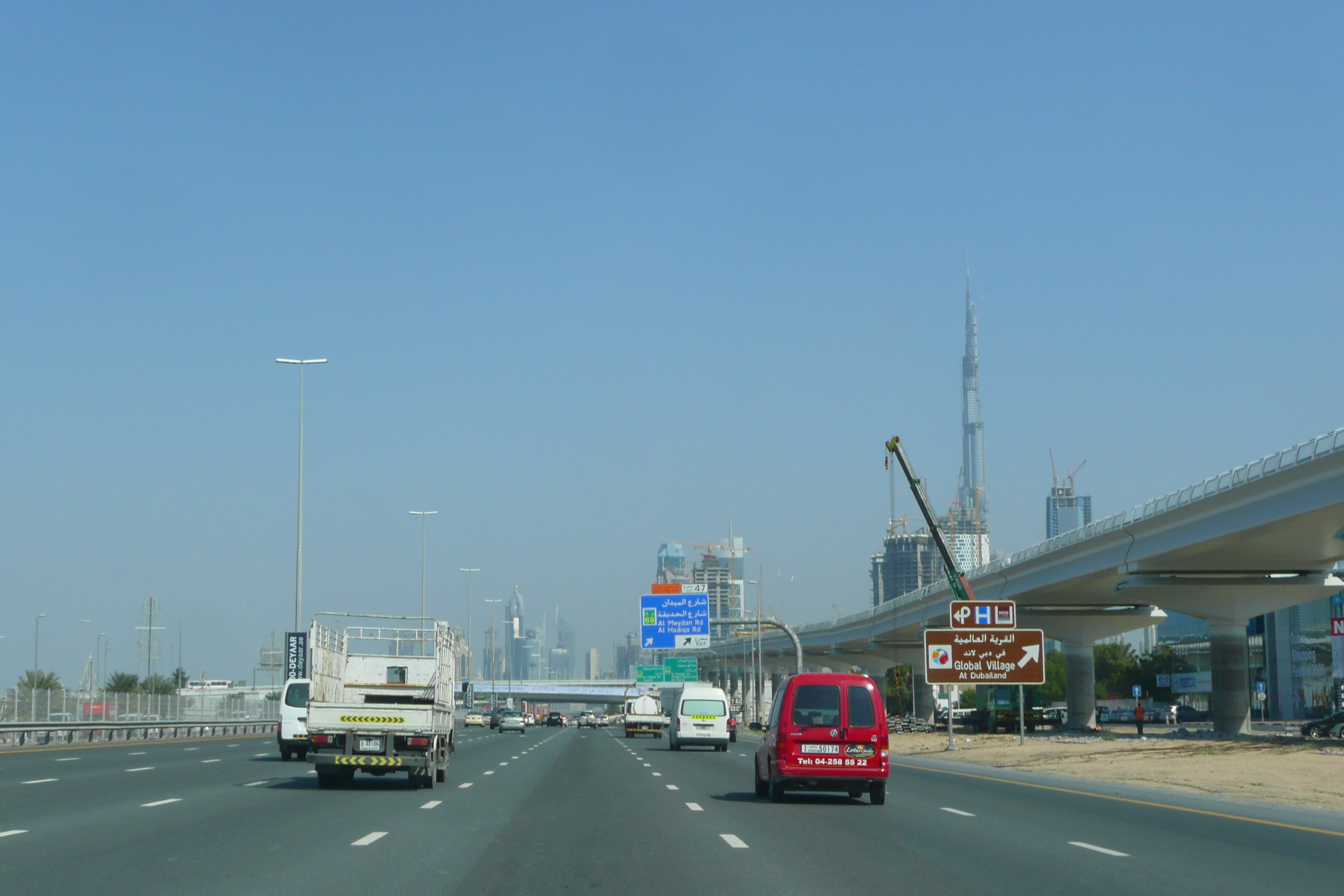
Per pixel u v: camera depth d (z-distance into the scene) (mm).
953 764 49406
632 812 22609
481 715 129000
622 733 104625
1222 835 19688
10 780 29031
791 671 180250
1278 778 36750
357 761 27406
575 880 13594
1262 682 122438
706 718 58625
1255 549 65188
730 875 14156
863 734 25562
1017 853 16797
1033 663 50062
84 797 24375
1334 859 16391
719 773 37406
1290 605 74938
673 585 91438
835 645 146750
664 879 13703
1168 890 13320
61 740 53938
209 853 15469
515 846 16781
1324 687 123500
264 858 15047
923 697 136750
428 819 20453
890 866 15172
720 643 171500
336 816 20812
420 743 27609
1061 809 25031
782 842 17844
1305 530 58219
